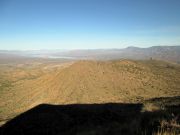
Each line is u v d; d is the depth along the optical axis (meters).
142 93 51.28
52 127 19.38
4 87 82.88
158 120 10.56
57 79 66.62
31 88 71.38
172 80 62.62
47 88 63.75
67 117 21.89
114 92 53.22
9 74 191.00
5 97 68.62
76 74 66.25
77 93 54.38
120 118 17.19
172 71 75.50
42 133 18.34
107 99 48.28
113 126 10.54
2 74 190.25
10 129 21.89
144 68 74.94
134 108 21.83
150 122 10.19
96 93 52.97
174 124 9.55
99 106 26.44
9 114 52.22
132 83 59.41
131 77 63.72
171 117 11.25
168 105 19.94
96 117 19.73
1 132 21.67
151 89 54.12
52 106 27.77
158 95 48.91
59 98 54.12
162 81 60.94
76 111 23.98
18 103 60.19
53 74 74.94
